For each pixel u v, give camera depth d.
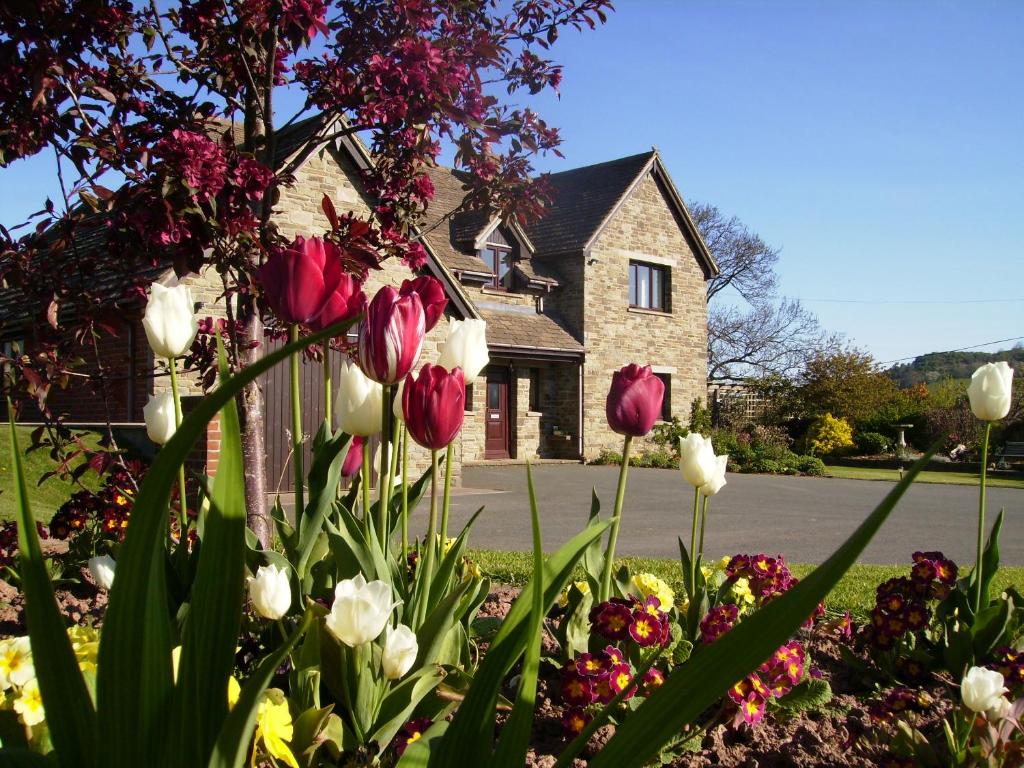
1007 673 2.84
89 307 4.02
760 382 28.73
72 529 4.40
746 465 20.72
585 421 20.34
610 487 14.22
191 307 2.20
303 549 2.22
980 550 3.27
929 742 2.54
